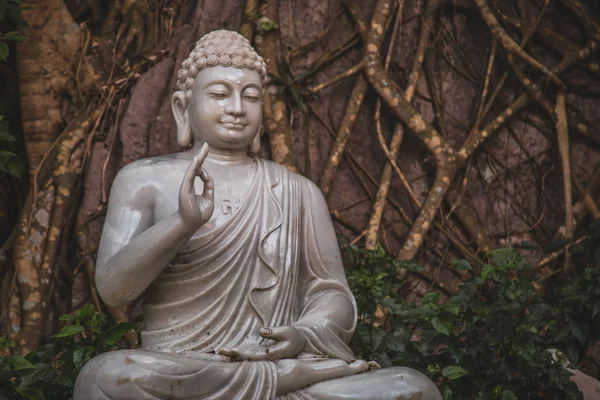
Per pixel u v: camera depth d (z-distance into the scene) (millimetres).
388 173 8562
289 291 5922
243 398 5387
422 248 8547
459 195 8648
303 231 6145
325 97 8672
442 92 8828
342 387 5535
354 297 6531
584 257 8555
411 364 6934
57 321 8227
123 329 6418
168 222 5547
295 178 6227
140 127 8438
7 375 6371
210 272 5773
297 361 5543
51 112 8555
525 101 8875
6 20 8625
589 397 7047
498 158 8805
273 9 8648
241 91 6082
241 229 5887
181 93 6219
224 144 6078
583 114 8961
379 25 8750
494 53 8906
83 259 8281
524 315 8016
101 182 8383
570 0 9062
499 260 7004
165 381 5293
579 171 8875
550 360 6902
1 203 8477
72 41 8680
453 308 6648
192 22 8625
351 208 8547
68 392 6531
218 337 5723
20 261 8180
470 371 6785
